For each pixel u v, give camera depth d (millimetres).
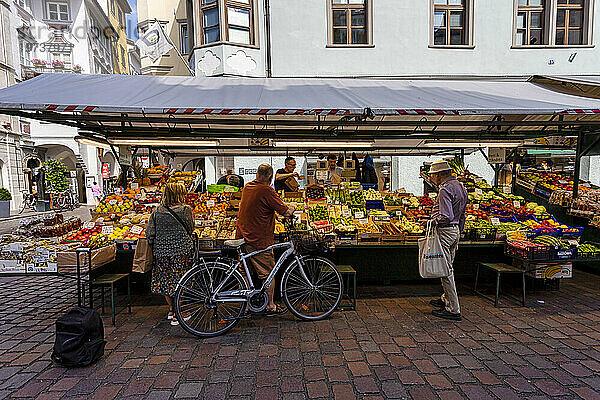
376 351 3621
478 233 5352
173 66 16109
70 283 6180
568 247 4812
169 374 3229
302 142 6355
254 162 13070
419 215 5891
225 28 11383
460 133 6586
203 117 6020
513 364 3361
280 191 7121
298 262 4363
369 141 6555
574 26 12133
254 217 4234
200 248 4902
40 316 4652
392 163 13742
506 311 4680
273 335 3996
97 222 5609
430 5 11789
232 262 4316
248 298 4141
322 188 7090
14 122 21375
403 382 3074
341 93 5348
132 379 3152
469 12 11820
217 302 4078
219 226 5477
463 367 3311
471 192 7574
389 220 5754
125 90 5125
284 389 2990
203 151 9375
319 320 4410
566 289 5598
